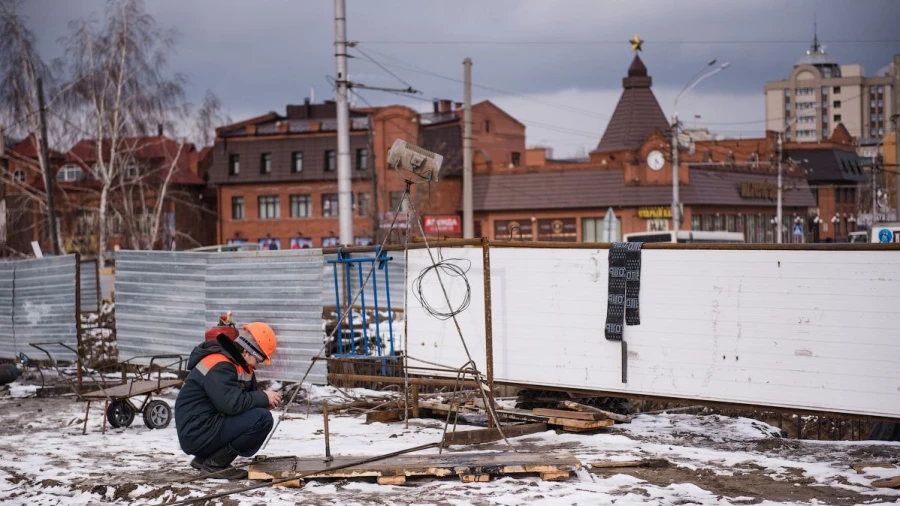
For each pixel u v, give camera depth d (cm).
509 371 1102
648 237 4197
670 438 997
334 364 1270
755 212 7300
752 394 975
